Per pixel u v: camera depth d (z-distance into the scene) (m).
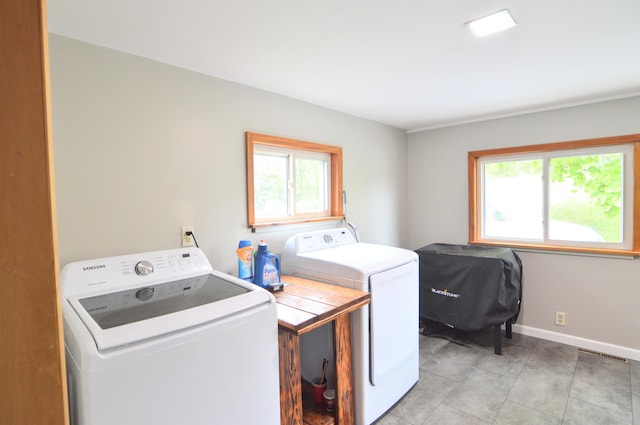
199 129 1.93
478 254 2.80
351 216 3.00
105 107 1.59
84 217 1.53
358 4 1.27
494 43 1.63
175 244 1.83
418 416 1.98
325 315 1.49
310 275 2.09
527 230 3.10
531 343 2.89
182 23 1.40
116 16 1.33
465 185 3.35
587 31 1.51
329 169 2.86
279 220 2.46
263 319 1.22
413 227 3.73
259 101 2.25
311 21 1.40
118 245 1.63
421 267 2.97
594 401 2.07
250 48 1.64
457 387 2.27
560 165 2.91
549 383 2.28
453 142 3.41
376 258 2.06
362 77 2.07
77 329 0.94
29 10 0.63
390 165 3.45
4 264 0.63
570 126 2.76
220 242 2.04
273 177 2.48
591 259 2.73
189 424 1.03
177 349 0.99
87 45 1.54
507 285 2.66
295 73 1.99
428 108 2.81
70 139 1.49
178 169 1.84
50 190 0.67
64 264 1.48
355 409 1.83
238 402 1.15
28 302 0.66
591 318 2.75
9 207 0.63
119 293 1.34
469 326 2.71
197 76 1.92
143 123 1.71
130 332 0.94
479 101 2.62
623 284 2.61
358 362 1.81
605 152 2.68
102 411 0.87
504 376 2.38
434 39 1.58
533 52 1.73
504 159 3.18
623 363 2.52
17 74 0.63
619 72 2.03
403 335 2.12
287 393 1.46
